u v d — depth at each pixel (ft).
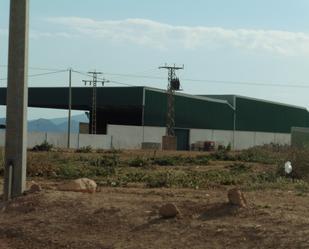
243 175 93.86
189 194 60.54
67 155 161.99
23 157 51.47
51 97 314.35
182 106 315.78
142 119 296.51
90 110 331.77
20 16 50.75
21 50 50.83
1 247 40.34
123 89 297.74
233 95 348.18
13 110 51.13
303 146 119.34
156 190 66.54
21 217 46.01
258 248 33.63
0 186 72.08
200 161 144.36
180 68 297.94
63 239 40.52
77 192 53.42
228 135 336.29
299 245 32.65
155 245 36.81
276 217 38.68
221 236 36.27
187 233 37.73
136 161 129.90
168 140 278.87
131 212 43.06
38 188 52.47
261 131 367.04
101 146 268.41
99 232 40.78
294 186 71.87
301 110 404.77
